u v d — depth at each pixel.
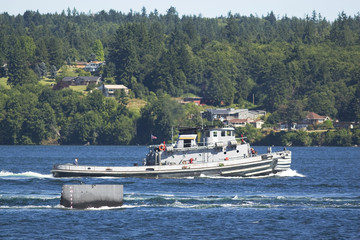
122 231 182.50
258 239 175.12
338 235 180.12
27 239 172.50
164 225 190.75
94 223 192.00
